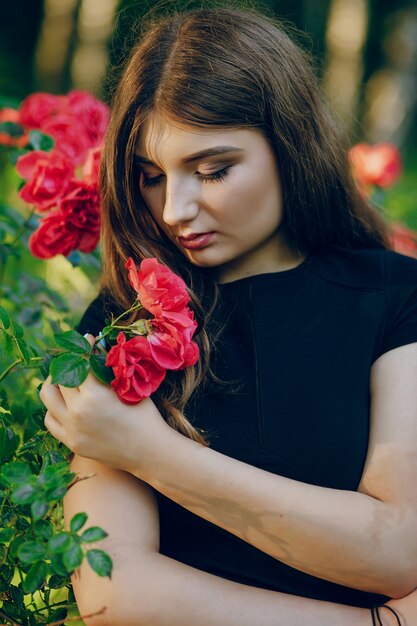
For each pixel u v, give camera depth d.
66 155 2.30
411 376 1.53
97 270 2.66
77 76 9.64
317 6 11.52
